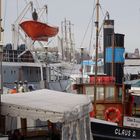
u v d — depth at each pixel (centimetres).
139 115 3006
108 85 2705
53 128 1873
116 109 2691
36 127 1892
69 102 1705
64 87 3991
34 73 3619
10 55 3419
